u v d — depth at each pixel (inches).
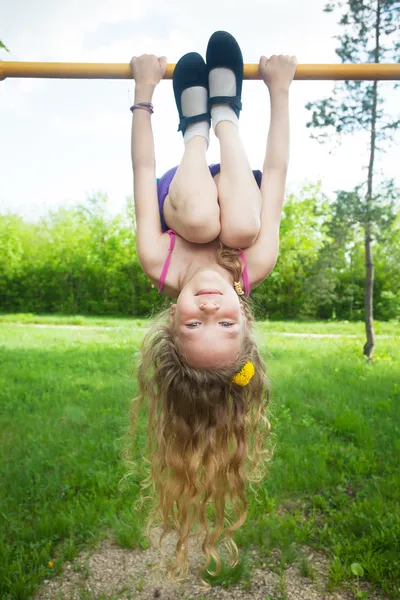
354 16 369.4
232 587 117.9
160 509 98.9
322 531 133.1
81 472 162.1
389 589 114.8
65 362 368.2
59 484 156.8
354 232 426.0
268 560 126.1
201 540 133.8
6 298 1200.2
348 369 343.3
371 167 401.7
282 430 199.8
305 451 177.9
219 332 76.6
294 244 963.3
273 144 95.6
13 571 118.0
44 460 172.1
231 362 79.0
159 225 91.1
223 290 78.0
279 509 146.8
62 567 124.7
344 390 271.7
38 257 1206.3
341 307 999.0
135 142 95.0
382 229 408.5
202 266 85.8
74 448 183.0
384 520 133.4
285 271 986.1
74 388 278.7
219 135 93.0
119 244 1137.4
